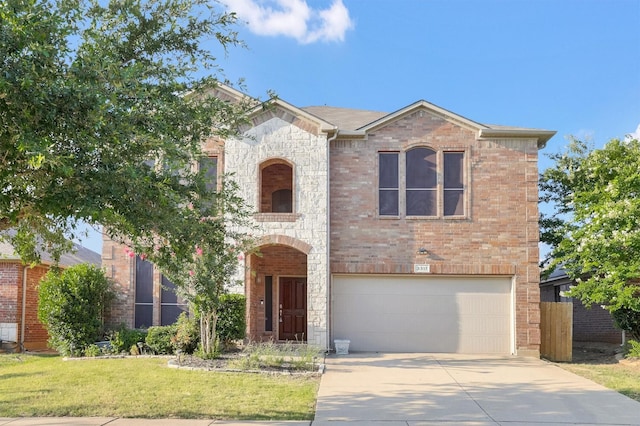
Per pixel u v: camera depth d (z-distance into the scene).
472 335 17.02
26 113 6.00
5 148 6.36
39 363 14.58
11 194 6.92
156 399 9.85
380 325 17.16
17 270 18.00
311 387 11.13
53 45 6.68
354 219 17.22
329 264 16.98
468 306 17.11
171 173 8.31
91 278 16.33
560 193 21.06
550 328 16.88
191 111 8.36
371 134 17.50
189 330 15.10
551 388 11.43
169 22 8.80
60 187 6.50
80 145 6.50
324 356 15.73
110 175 6.48
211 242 8.82
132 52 8.52
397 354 16.55
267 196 19.58
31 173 6.81
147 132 7.29
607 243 15.13
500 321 17.02
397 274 17.19
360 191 17.31
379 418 8.84
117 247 17.45
